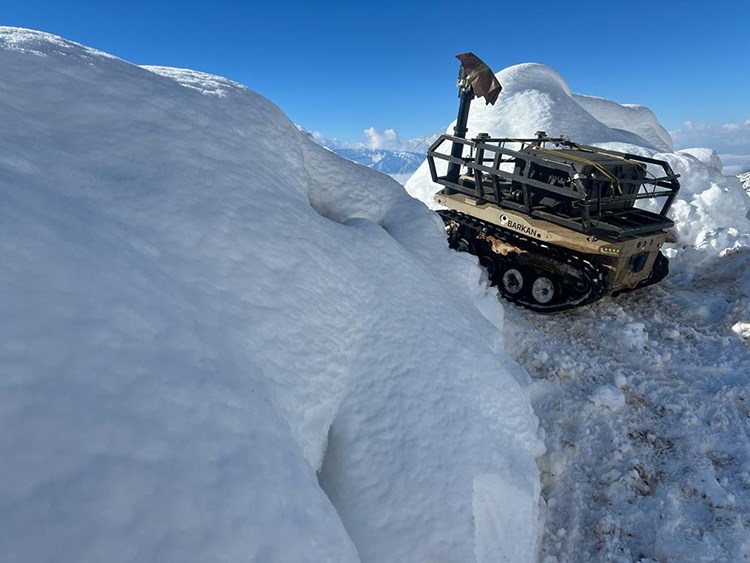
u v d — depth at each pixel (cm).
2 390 180
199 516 191
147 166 354
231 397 247
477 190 777
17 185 264
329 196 640
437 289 520
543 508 396
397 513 310
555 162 655
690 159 1141
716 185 1032
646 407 506
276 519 212
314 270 392
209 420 228
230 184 390
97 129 357
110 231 285
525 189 696
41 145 314
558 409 504
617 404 497
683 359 587
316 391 336
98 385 205
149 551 172
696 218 985
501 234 741
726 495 394
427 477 328
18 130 314
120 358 220
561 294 695
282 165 486
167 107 415
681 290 776
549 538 377
